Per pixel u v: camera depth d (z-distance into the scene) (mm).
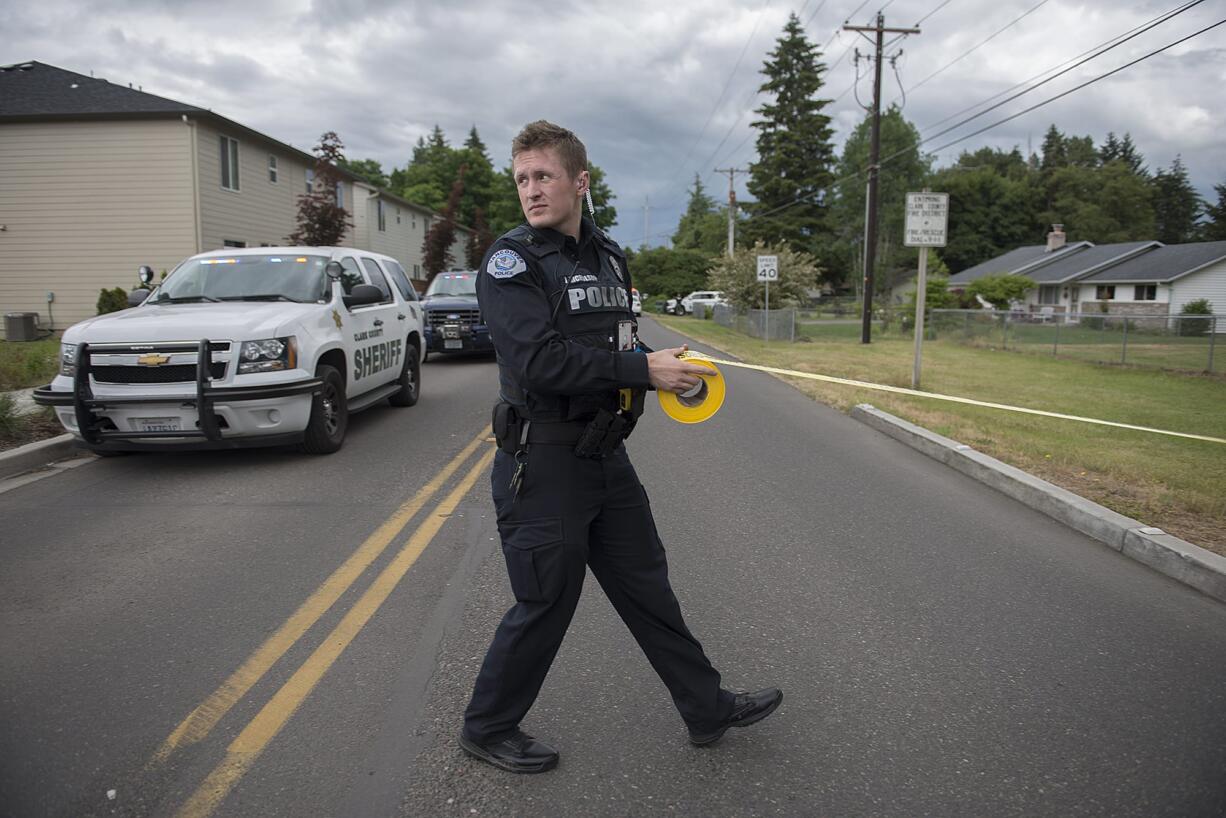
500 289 2523
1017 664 3656
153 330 6586
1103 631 4031
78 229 21922
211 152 22500
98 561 4828
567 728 3086
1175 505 5945
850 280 77125
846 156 76375
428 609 4172
